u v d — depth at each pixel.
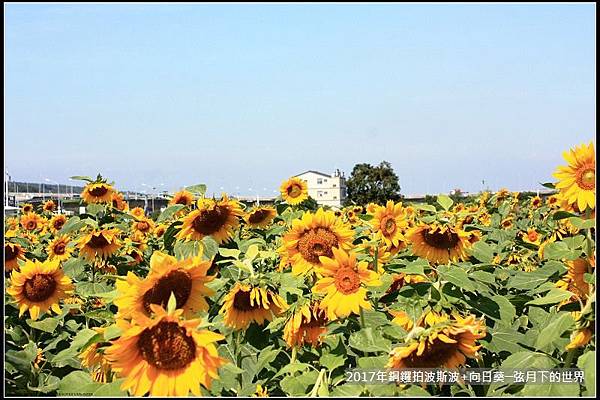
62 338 6.38
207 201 6.78
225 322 4.59
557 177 5.05
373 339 4.08
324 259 4.52
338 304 4.43
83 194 10.79
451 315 4.84
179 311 3.27
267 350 4.60
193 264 3.64
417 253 6.38
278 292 4.79
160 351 3.27
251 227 9.80
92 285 7.87
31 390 4.57
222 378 4.16
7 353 4.77
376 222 7.01
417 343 3.73
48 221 15.35
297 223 5.77
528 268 9.36
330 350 4.43
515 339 4.87
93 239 8.98
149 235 13.26
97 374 4.56
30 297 6.38
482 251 6.36
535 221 15.46
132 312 3.38
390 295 5.57
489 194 18.83
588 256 5.04
